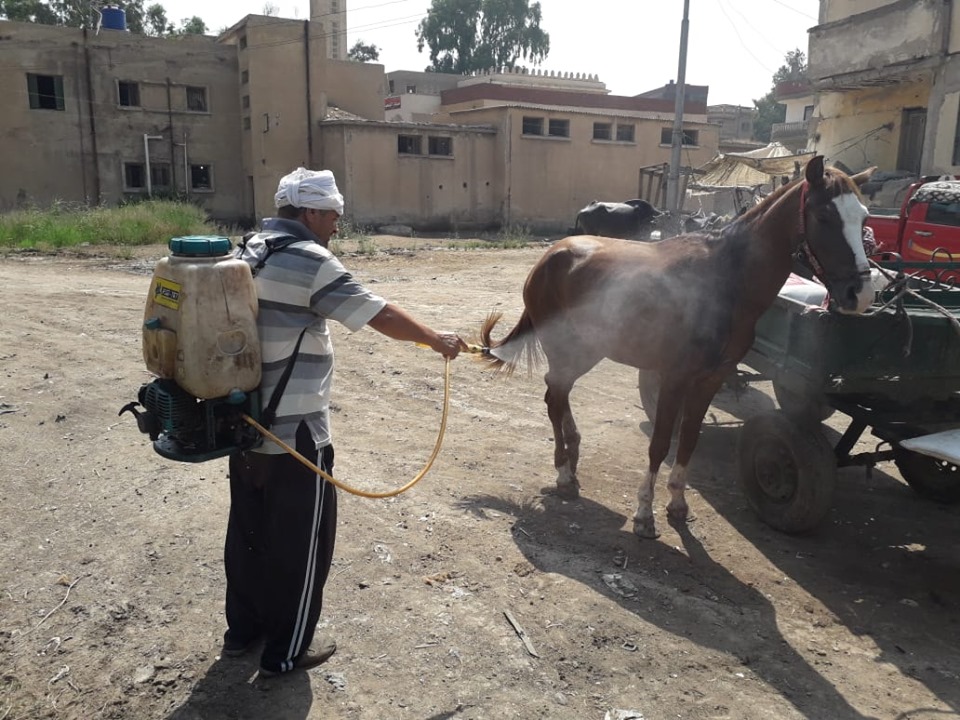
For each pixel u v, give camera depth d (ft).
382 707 10.59
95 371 24.49
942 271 20.58
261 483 10.68
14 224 67.15
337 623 12.27
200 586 13.11
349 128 106.52
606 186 122.52
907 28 56.70
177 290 9.27
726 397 26.63
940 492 18.08
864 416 15.46
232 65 111.45
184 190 111.04
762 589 14.15
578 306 16.85
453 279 49.55
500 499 17.16
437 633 12.16
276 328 9.98
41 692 10.68
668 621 12.91
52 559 13.85
